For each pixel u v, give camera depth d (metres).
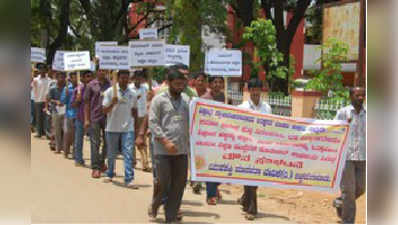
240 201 8.15
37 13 31.73
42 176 9.33
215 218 7.11
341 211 7.41
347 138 6.99
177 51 11.02
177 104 6.32
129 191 8.48
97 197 7.91
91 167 10.18
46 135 15.30
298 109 13.62
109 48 10.02
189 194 8.80
